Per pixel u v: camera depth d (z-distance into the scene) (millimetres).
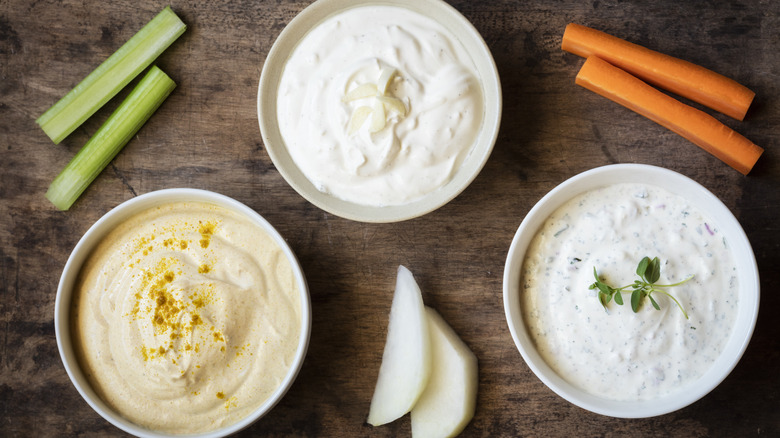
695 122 434
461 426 446
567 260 420
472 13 457
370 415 451
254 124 461
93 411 457
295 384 456
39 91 465
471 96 427
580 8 456
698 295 413
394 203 432
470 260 456
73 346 434
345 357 456
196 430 426
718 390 446
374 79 426
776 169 447
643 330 410
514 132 455
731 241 410
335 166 429
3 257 463
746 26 452
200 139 462
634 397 412
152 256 431
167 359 417
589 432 450
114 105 467
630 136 453
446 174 428
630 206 417
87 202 463
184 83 463
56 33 465
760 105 449
